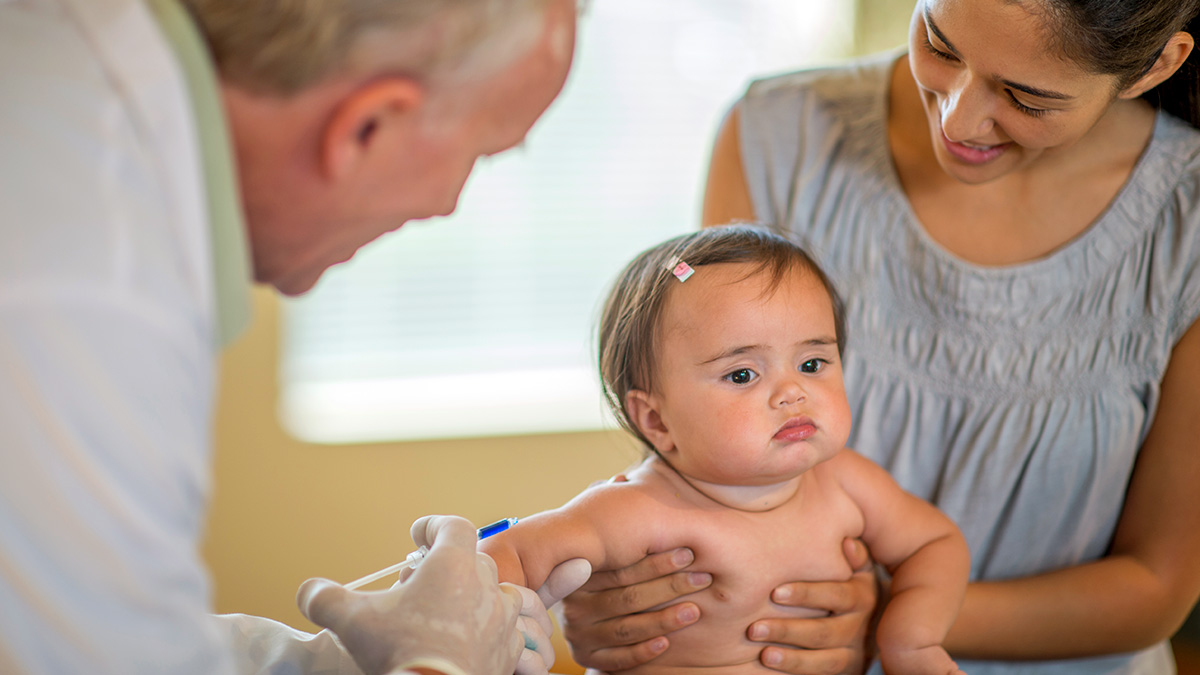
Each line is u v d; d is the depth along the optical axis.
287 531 2.53
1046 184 1.15
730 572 0.98
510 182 2.77
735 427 0.95
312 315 2.69
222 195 0.54
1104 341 1.15
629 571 1.00
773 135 1.30
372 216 0.62
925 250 1.20
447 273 2.76
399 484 2.56
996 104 0.90
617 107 2.79
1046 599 1.13
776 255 1.01
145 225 0.51
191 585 0.55
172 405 0.52
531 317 2.81
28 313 0.47
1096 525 1.19
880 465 1.24
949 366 1.20
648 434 1.04
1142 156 1.12
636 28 2.77
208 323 0.54
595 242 2.83
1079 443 1.16
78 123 0.50
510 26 0.57
